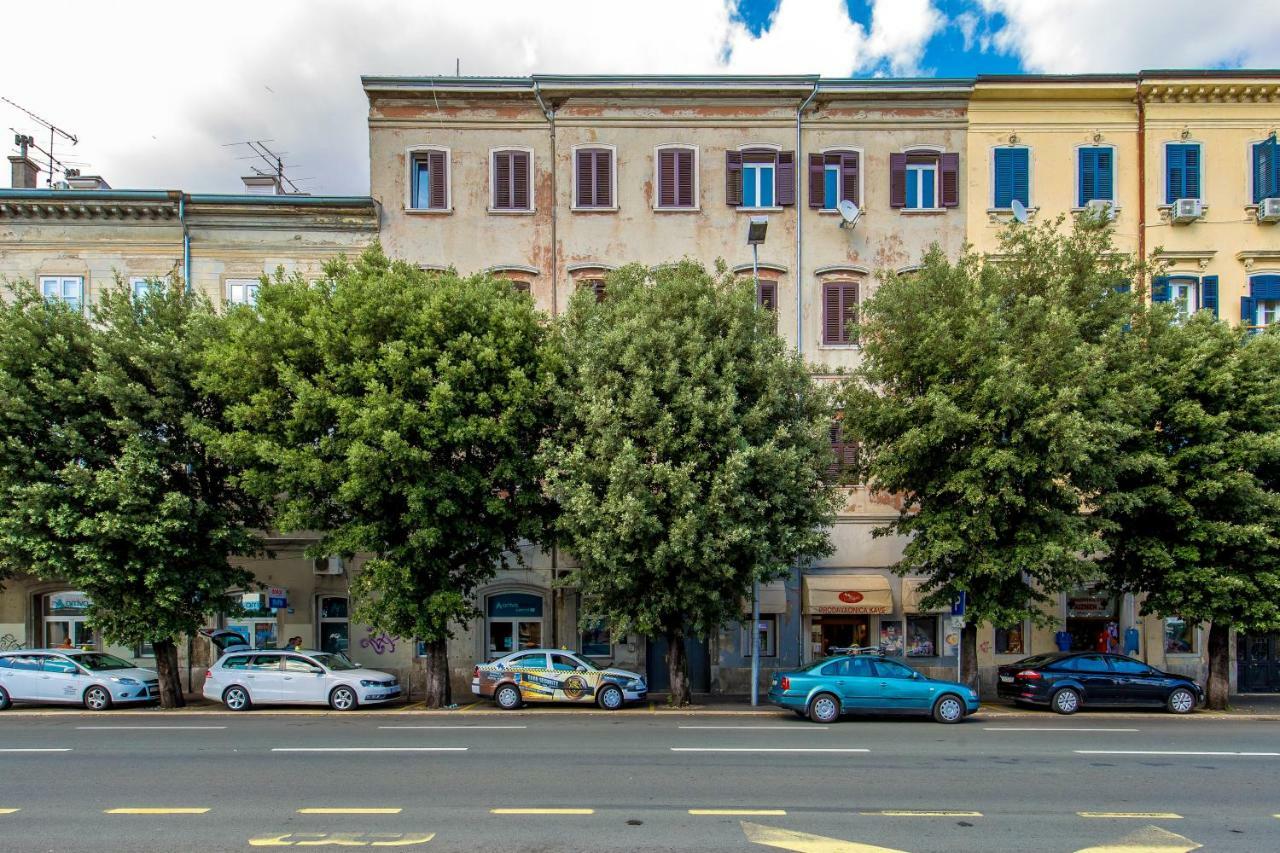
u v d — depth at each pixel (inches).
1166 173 954.7
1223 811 392.8
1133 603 927.0
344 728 630.5
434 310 664.4
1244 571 746.8
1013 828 361.7
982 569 705.6
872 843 338.6
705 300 713.0
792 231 965.2
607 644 938.1
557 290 957.8
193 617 778.2
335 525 741.3
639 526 652.1
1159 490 725.3
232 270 952.3
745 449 676.7
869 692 681.6
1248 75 944.9
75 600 940.0
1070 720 704.4
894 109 970.1
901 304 754.8
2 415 703.1
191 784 431.8
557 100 964.6
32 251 941.2
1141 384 716.7
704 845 333.1
